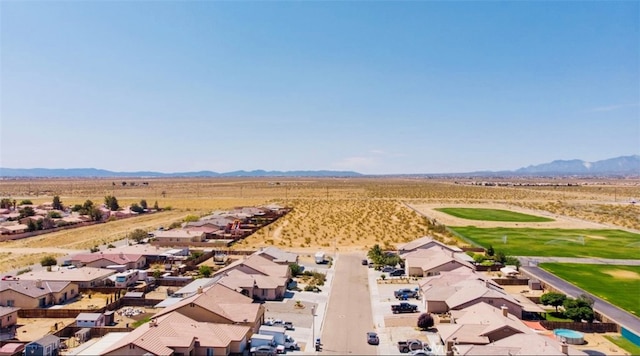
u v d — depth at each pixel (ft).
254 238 494.59
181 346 179.93
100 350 191.62
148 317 246.68
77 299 279.90
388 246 438.81
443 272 304.71
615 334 220.84
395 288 302.86
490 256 393.91
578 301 240.12
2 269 347.36
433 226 554.87
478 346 175.94
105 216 650.02
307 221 613.11
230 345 195.62
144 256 369.50
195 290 273.13
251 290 277.03
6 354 190.19
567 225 597.11
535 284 303.07
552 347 166.61
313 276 332.80
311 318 244.01
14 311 235.61
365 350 201.77
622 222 624.59
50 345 191.83
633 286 307.58
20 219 562.25
